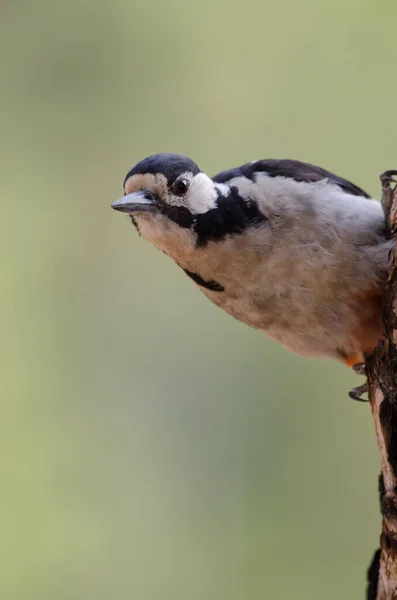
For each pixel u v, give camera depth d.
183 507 12.21
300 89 13.08
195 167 8.02
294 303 7.99
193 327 13.14
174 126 13.39
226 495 12.20
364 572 11.55
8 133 13.70
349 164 12.74
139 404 12.82
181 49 13.52
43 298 13.06
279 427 12.32
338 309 7.98
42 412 12.56
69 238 13.35
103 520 12.11
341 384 12.20
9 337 12.82
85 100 13.59
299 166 8.14
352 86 12.91
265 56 13.28
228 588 11.73
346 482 11.86
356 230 7.78
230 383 12.77
